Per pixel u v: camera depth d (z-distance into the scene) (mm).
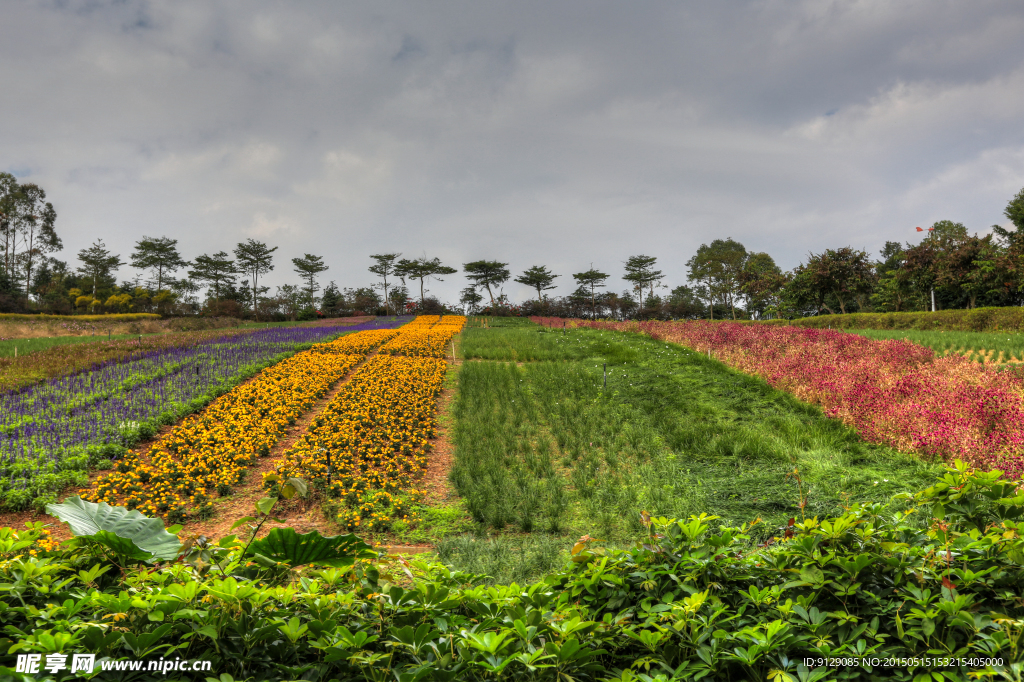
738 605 2293
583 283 80750
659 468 8328
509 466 8883
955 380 9727
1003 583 2127
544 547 5691
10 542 2182
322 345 23734
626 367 16844
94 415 11289
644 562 2445
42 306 51875
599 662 2164
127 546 2133
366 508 6879
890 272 48375
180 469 8141
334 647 1810
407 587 2656
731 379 13828
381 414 11828
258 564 2361
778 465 8055
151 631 1858
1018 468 6320
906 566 2205
